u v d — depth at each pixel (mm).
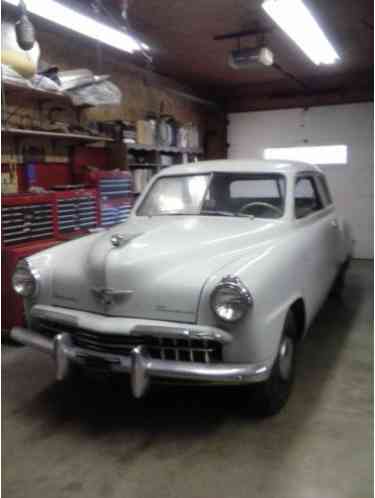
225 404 2486
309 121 7547
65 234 3916
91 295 2260
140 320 2096
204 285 2016
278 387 2314
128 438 2174
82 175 4664
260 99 7789
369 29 4711
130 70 5914
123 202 4637
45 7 3680
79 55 4965
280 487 1797
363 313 4152
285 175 2998
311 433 2172
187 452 2047
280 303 2197
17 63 3492
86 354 2156
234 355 1973
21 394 2648
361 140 7230
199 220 2871
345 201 7484
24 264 2479
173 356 2062
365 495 1744
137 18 4406
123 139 5184
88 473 1914
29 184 4227
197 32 4805
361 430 2193
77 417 2381
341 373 2865
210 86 7570
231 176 3127
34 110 4348
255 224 2746
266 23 4574
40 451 2078
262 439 2131
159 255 2205
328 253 3391
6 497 1771
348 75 6820
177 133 6574
